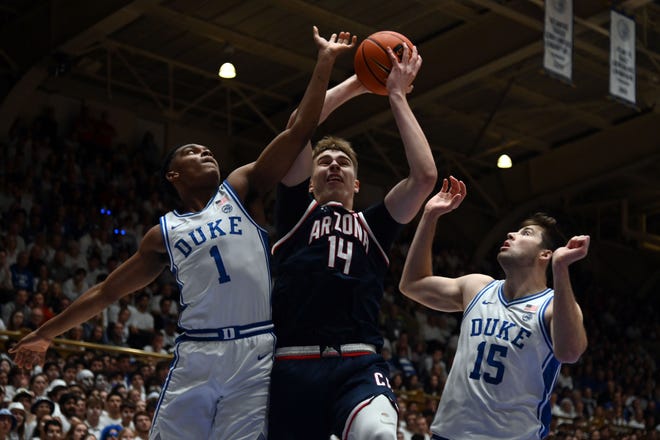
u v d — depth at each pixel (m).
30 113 21.48
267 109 24.00
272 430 4.63
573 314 4.95
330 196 5.05
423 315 21.50
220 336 4.50
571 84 17.05
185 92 23.27
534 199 26.45
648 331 28.31
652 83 21.84
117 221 19.03
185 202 4.95
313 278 4.73
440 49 20.39
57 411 11.70
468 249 27.69
